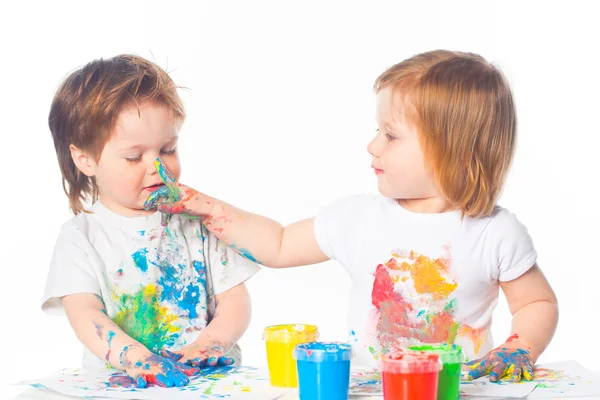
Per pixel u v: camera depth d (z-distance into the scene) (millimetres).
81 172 2332
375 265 2221
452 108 2078
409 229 2203
